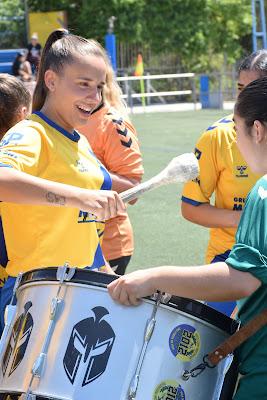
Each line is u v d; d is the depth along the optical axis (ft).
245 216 8.93
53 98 12.04
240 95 9.32
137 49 120.78
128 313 9.08
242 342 9.02
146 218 32.89
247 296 8.68
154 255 26.71
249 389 9.05
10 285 12.15
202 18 123.13
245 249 8.64
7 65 109.70
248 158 9.36
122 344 9.02
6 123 14.37
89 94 11.91
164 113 91.91
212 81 107.76
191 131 67.67
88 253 12.25
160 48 121.49
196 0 121.90
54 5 120.47
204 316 9.28
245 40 133.49
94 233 12.41
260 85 9.16
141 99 110.22
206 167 15.21
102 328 9.10
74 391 8.98
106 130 16.11
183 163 11.22
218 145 15.06
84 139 12.76
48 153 11.73
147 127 73.00
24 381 9.31
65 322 9.27
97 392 8.93
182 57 123.44
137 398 8.94
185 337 9.20
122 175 16.21
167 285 8.80
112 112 16.25
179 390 9.12
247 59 14.65
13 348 9.77
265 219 8.71
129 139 16.25
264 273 8.52
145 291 8.89
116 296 9.03
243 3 125.70
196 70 123.95
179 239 29.04
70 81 11.84
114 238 16.67
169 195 37.83
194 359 9.22
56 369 9.13
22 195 10.48
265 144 9.12
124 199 10.94
